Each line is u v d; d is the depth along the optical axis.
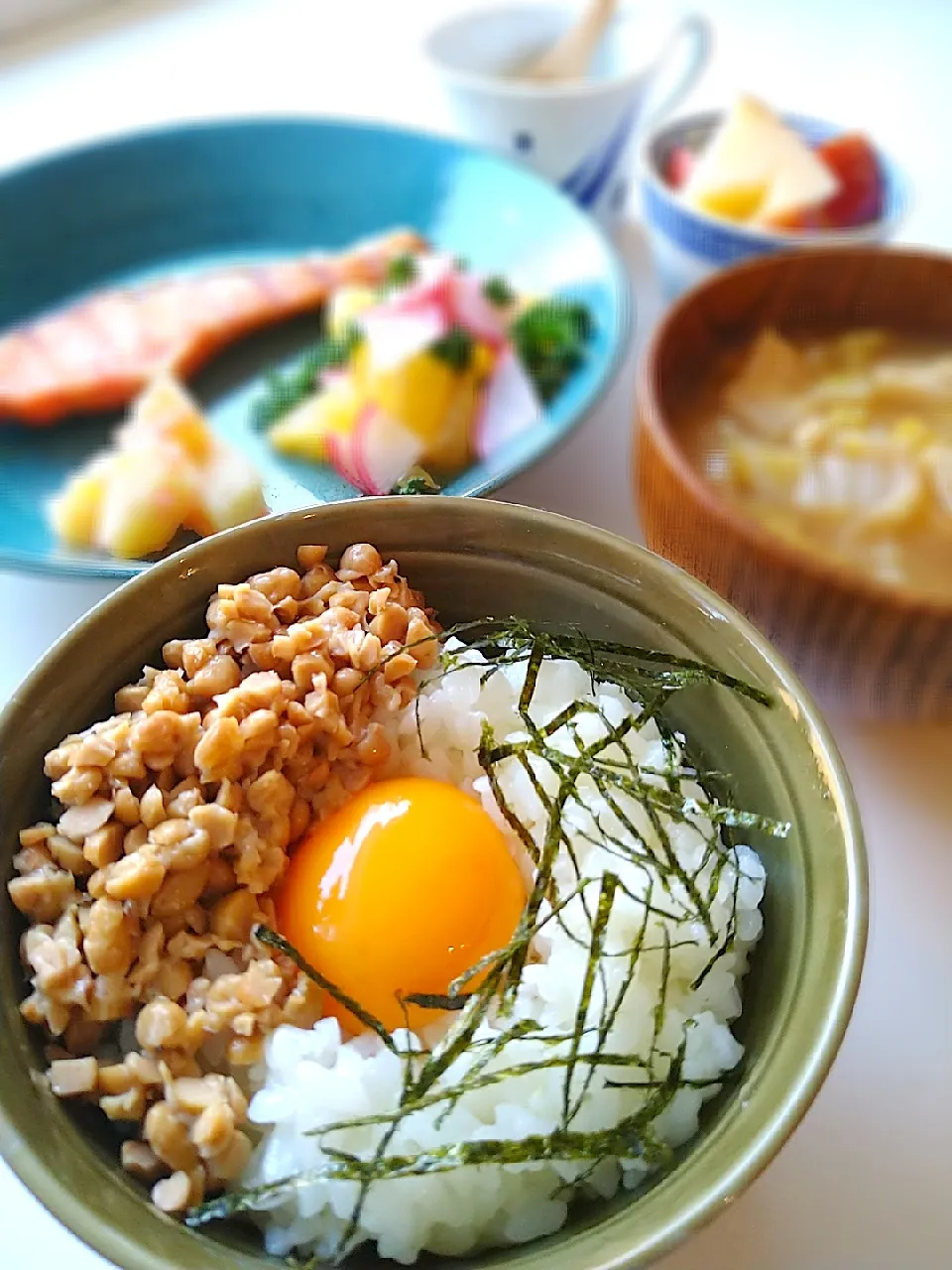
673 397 0.30
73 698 0.20
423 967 0.21
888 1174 0.22
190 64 0.48
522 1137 0.19
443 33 0.41
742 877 0.21
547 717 0.23
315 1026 0.20
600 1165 0.19
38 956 0.18
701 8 0.53
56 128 0.44
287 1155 0.18
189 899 0.20
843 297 0.31
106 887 0.19
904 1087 0.23
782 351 0.31
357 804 0.22
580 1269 0.15
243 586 0.21
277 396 0.32
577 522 0.22
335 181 0.39
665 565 0.21
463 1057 0.19
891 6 0.53
